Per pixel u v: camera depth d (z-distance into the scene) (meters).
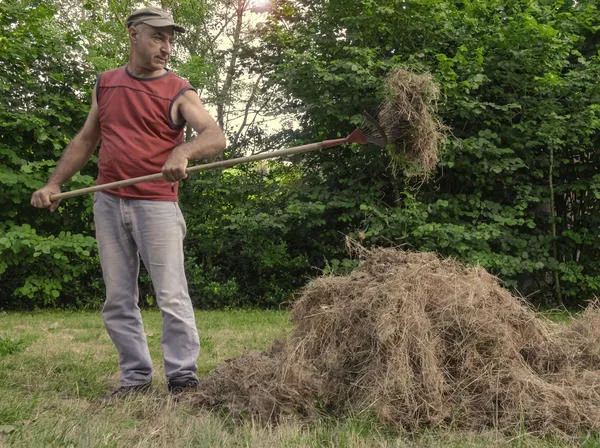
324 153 10.83
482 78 9.30
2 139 10.01
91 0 13.18
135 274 3.92
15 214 9.77
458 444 2.93
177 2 14.00
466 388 3.41
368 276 3.89
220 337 6.53
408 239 9.73
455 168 10.14
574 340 3.96
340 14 10.34
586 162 10.56
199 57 11.60
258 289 11.20
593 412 3.25
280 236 10.75
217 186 10.69
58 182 3.94
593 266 10.41
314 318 3.73
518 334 3.77
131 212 3.77
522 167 10.34
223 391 3.64
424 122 4.20
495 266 9.55
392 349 3.37
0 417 3.11
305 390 3.40
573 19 10.12
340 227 10.88
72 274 10.43
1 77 9.75
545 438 3.09
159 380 4.27
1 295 10.46
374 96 9.79
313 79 9.87
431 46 9.95
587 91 9.77
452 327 3.57
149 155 3.77
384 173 10.30
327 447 2.85
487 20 10.40
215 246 10.81
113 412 3.39
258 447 2.76
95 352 5.50
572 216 10.79
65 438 2.77
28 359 4.96
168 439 2.95
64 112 10.27
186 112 3.79
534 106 10.06
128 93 3.77
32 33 10.27
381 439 2.97
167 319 3.80
